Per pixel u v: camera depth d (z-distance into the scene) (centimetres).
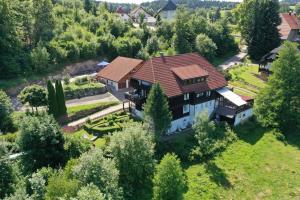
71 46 10225
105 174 3978
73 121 6850
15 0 10094
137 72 6738
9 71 8600
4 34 8969
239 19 13425
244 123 7031
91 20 12650
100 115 6919
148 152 4809
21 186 3950
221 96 7169
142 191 4766
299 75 7212
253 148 6188
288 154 6131
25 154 4747
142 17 16738
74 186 3622
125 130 4859
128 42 11138
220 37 12462
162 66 6612
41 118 5066
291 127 7144
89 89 8150
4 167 3991
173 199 4450
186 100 6550
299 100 7162
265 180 5381
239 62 11581
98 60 10744
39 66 9181
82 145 5150
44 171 4244
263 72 9819
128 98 6838
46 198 3553
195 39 11394
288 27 13012
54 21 10825
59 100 6550
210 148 5700
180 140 5925
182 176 4738
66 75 9031
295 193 5144
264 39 11650
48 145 4859
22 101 6494
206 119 5656
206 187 5031
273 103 7150
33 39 10350
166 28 12925
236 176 5372
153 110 5431
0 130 5862
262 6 11800
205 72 6838
